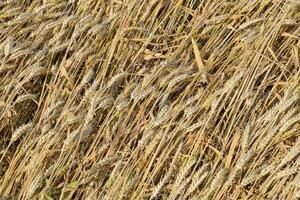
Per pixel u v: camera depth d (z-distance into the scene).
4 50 2.15
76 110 2.00
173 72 1.96
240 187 1.84
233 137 1.88
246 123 1.89
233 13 2.02
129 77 2.04
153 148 1.93
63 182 2.01
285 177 1.82
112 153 1.96
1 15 2.23
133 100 2.00
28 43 2.15
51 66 2.13
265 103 1.89
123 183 1.92
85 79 2.02
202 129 1.89
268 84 1.91
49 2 2.22
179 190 1.85
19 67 2.13
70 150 1.99
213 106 1.88
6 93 2.09
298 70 1.89
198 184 1.85
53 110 2.05
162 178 1.93
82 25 2.09
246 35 1.98
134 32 2.09
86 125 1.98
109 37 2.10
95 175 1.96
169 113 1.92
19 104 2.11
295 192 1.78
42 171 2.01
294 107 1.86
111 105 2.01
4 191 2.02
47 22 2.16
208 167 1.89
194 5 2.10
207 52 2.01
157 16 2.11
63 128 2.01
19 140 2.10
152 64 2.05
